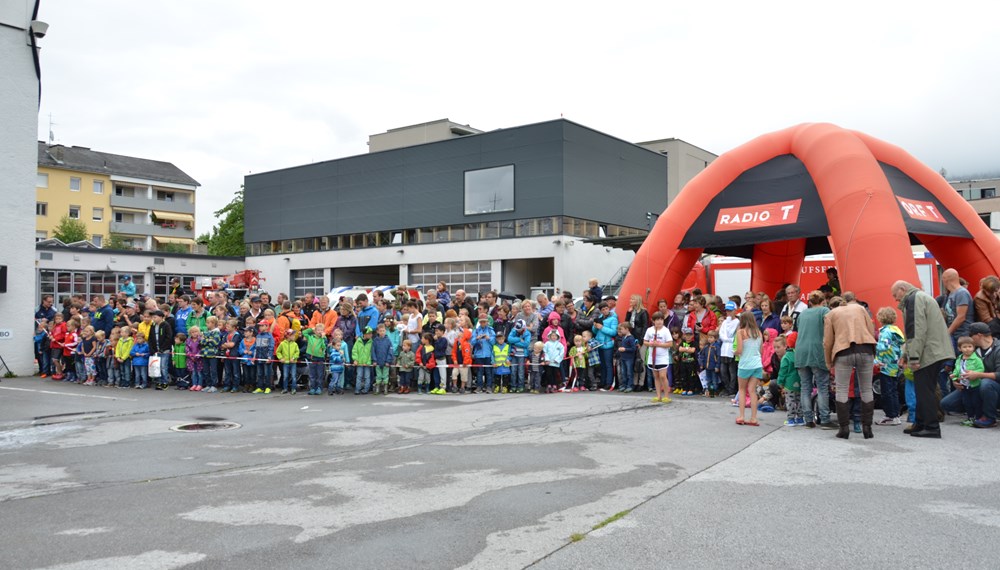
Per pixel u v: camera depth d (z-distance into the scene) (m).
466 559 4.28
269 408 11.64
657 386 11.78
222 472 6.79
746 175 14.60
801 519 5.03
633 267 14.78
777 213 13.43
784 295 14.12
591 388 13.97
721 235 13.91
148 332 14.99
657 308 14.45
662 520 5.02
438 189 38.72
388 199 40.88
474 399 12.57
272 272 46.34
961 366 9.15
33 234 18.69
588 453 7.45
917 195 13.41
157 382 15.02
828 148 13.05
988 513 5.16
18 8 18.39
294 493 5.89
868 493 5.74
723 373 12.33
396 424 9.73
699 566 4.14
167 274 42.94
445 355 13.57
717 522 4.97
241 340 14.27
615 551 4.39
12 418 10.65
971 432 8.65
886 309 9.20
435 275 38.91
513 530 4.82
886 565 4.14
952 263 14.00
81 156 76.12
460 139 37.88
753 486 5.98
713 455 7.30
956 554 4.31
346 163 42.88
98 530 4.90
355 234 42.44
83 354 16.14
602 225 36.81
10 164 18.28
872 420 8.59
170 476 6.63
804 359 8.80
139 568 4.15
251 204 48.03
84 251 38.97
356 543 4.58
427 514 5.22
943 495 5.67
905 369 9.19
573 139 35.03
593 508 5.34
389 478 6.41
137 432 9.30
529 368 13.72
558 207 34.34
